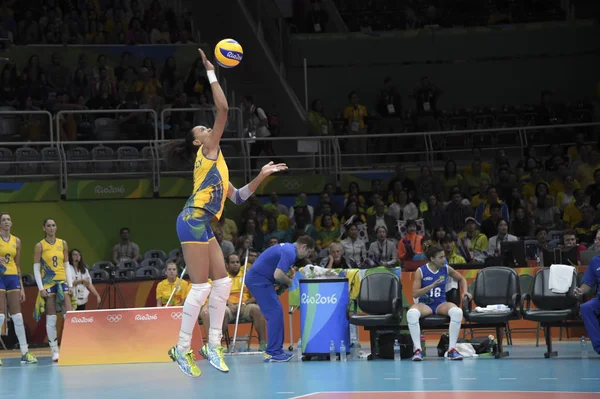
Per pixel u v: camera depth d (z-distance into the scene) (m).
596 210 20.78
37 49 27.33
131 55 28.12
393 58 30.78
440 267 14.13
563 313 13.28
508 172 22.91
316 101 27.69
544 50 30.59
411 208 22.11
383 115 27.45
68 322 15.27
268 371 12.20
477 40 30.67
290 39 30.53
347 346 14.41
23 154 23.11
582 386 9.43
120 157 23.59
